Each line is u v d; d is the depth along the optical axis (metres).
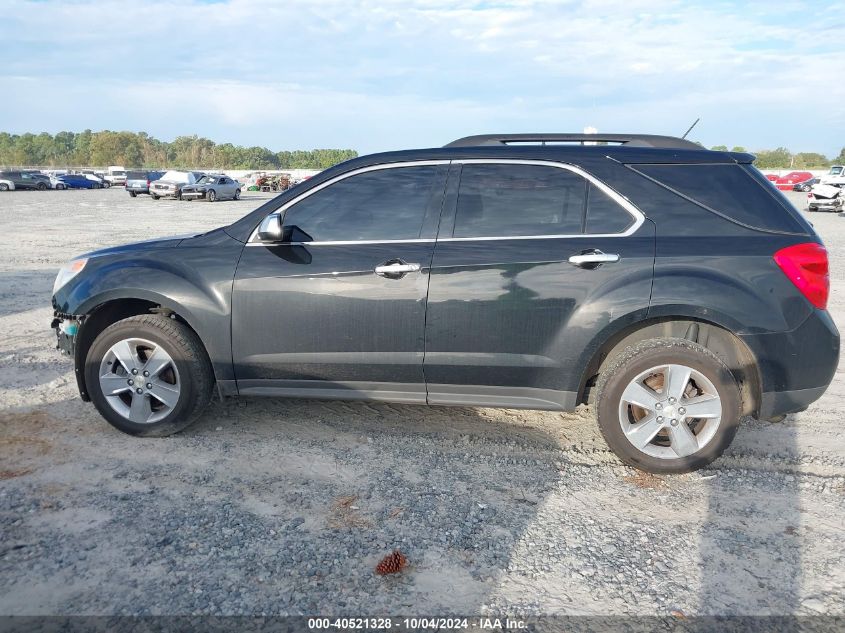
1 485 3.48
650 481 3.71
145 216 22.95
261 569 2.79
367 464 3.86
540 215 3.80
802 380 3.62
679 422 3.69
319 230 3.99
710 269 3.56
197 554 2.89
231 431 4.30
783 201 3.70
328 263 3.88
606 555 2.97
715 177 3.73
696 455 3.70
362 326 3.86
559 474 3.79
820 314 3.58
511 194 3.84
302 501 3.40
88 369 4.11
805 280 3.54
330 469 3.79
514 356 3.76
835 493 3.61
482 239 3.80
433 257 3.79
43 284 9.55
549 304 3.67
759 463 3.99
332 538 3.05
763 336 3.55
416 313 3.79
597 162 3.80
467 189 3.89
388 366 3.89
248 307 3.95
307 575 2.76
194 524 3.14
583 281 3.64
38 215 23.00
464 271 3.74
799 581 2.80
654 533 3.16
